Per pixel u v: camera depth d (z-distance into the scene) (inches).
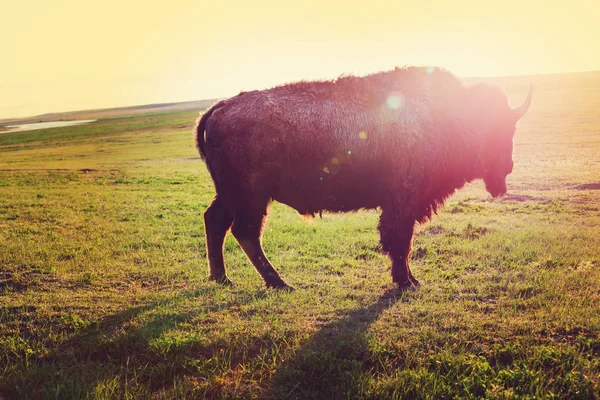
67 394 166.6
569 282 252.1
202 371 179.8
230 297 256.2
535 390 159.5
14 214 534.3
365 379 167.0
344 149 255.6
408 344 191.3
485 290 252.7
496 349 183.8
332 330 208.4
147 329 212.7
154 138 2453.2
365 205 274.4
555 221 418.3
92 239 402.3
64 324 224.1
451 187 285.6
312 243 368.5
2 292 272.5
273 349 193.8
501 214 466.6
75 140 2640.3
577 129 1402.6
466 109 270.1
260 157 258.5
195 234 420.8
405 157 257.6
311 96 260.8
